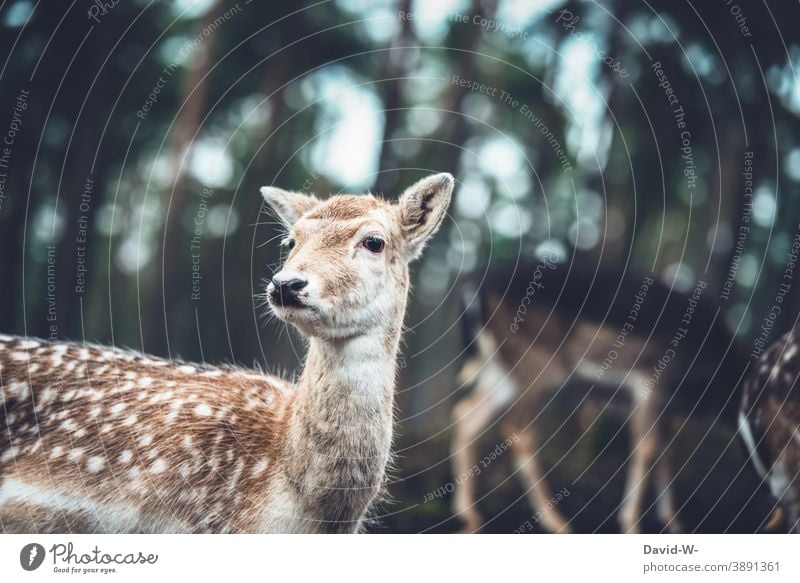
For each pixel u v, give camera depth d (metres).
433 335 19.39
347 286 4.05
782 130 10.89
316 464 4.14
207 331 14.46
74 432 4.68
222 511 4.37
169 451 4.51
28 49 10.91
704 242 12.45
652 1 10.55
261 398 4.72
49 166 12.17
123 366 4.98
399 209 4.51
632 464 7.71
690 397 7.92
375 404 4.18
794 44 9.97
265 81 12.98
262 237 13.45
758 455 5.19
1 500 4.60
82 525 4.53
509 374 8.30
